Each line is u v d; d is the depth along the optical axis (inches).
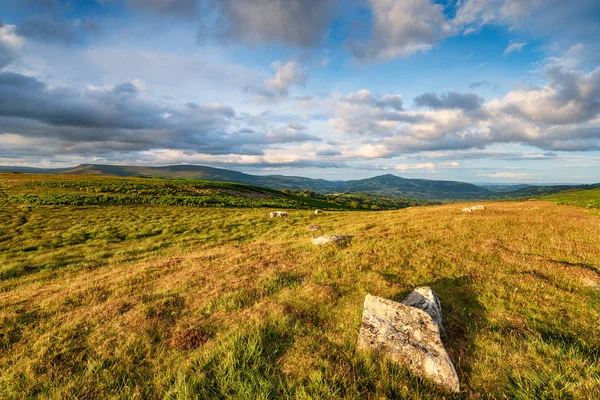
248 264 512.4
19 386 222.8
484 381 203.5
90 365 238.1
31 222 1070.4
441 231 692.1
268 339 262.8
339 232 845.2
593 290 341.1
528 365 213.0
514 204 1748.3
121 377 227.1
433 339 227.0
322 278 421.7
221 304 348.5
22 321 339.9
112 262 682.2
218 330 287.1
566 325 272.7
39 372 237.9
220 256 607.8
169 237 964.0
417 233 685.3
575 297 323.9
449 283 382.9
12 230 961.5
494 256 488.1
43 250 780.6
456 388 193.8
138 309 346.6
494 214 1005.8
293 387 201.3
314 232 921.5
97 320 326.0
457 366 218.2
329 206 2960.1
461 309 311.7
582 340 240.4
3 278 581.9
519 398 184.9
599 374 198.8
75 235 932.0
